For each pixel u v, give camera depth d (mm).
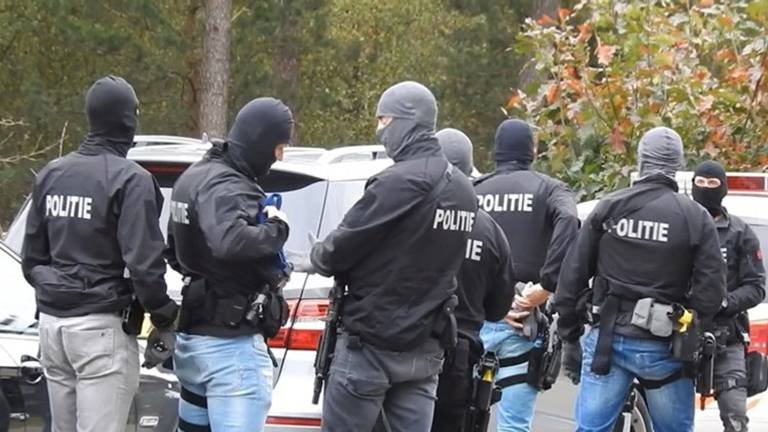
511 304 9812
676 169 10266
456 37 48062
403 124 8641
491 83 47062
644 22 18312
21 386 8539
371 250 8484
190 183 8234
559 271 10375
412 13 52125
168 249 8570
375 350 8539
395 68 51125
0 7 39500
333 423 8680
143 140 12078
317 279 9836
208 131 38188
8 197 36562
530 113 19250
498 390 9992
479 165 48312
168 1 40625
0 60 40375
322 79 47625
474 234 9484
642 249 10102
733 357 11727
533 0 44875
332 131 49000
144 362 8656
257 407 8344
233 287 8234
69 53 40281
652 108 18312
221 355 8242
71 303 8227
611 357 10242
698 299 10078
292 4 40062
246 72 40281
